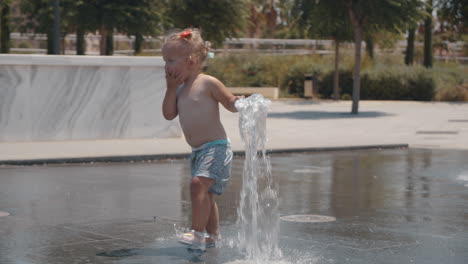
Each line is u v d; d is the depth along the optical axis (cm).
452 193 942
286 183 1038
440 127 2273
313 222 712
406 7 2925
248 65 4684
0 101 1675
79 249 577
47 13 3850
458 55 6247
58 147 1525
